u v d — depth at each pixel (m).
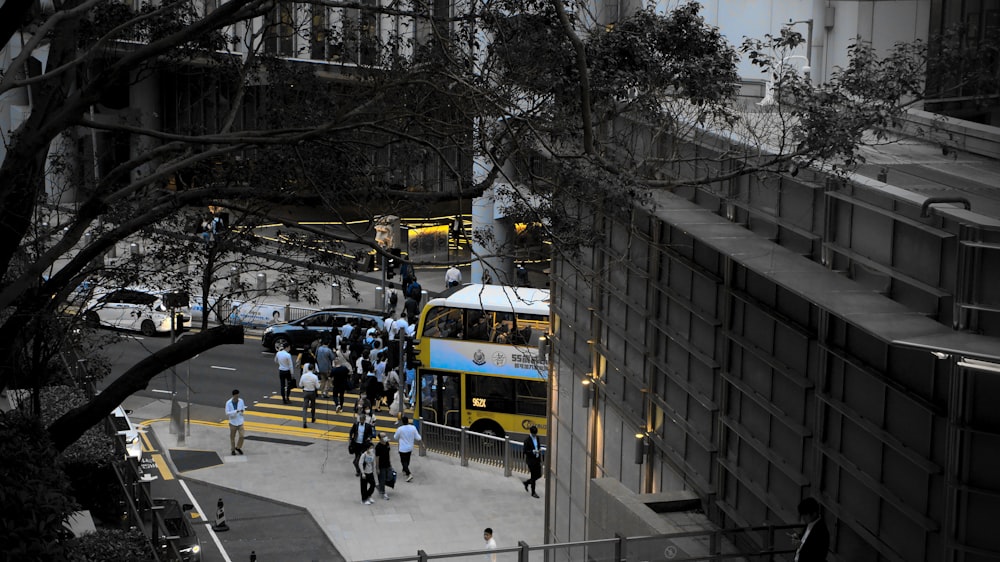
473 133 16.44
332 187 16.20
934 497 13.39
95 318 19.86
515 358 36.31
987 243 12.06
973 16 18.91
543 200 16.39
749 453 18.12
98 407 15.73
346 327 42.38
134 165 14.02
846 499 15.34
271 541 28.81
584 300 25.44
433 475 34.09
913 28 21.52
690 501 19.56
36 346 16.47
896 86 15.07
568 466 26.92
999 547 12.63
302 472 33.69
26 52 12.08
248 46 17.67
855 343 14.92
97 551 17.19
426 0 17.33
